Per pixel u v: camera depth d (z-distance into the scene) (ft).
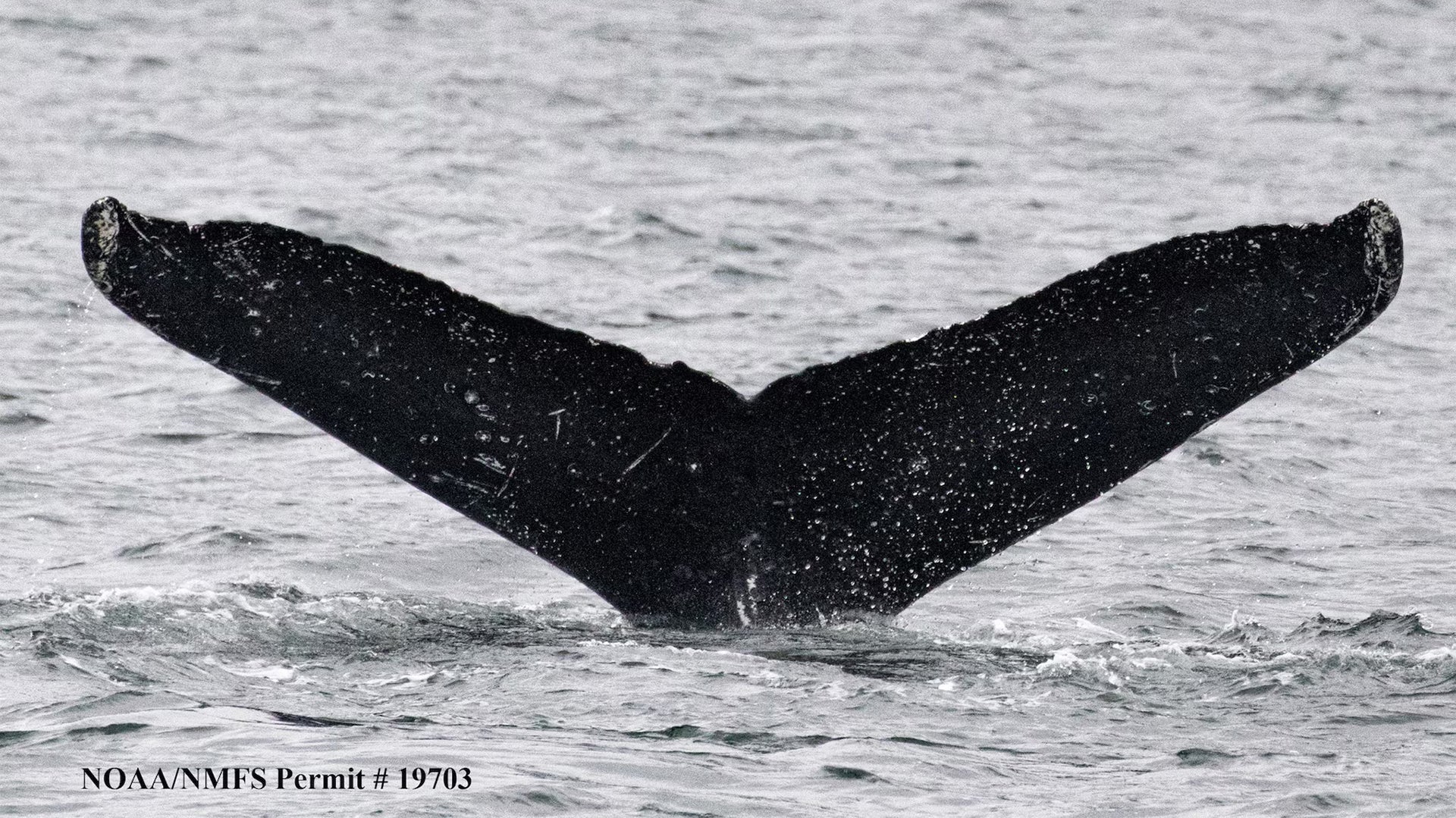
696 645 105.19
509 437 106.01
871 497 108.17
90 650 102.32
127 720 89.92
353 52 554.87
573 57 564.30
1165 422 106.01
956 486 107.86
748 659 102.22
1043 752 88.22
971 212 368.07
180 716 90.89
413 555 150.30
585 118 466.70
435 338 104.88
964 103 515.91
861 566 109.40
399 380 104.63
